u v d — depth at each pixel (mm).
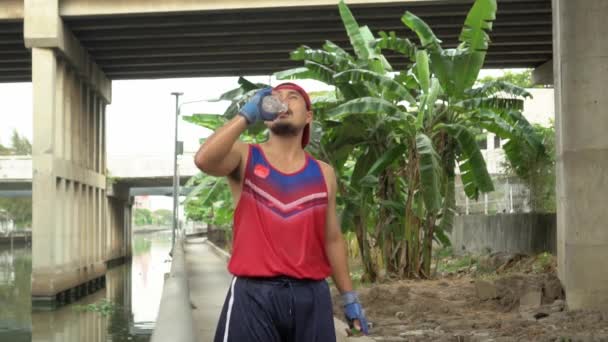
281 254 2885
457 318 9625
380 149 16219
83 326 27672
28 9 31672
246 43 34844
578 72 10133
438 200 13953
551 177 18406
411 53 15812
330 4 29484
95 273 43031
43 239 32875
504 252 20109
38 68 32656
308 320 2910
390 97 16094
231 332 2873
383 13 30625
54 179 33219
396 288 12164
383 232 16172
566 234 10070
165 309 4379
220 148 2768
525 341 7609
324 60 15445
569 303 9953
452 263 21797
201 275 22438
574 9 10117
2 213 110938
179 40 35219
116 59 40281
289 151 3012
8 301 37031
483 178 15289
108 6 31109
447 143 16172
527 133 16391
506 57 37656
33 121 32875
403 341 7895
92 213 43500
